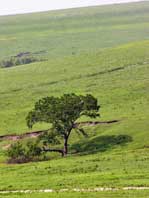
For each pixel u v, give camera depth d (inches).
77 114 3993.6
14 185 2824.8
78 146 4055.1
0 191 2719.0
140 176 2787.9
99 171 3070.9
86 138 4190.5
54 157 3897.6
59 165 3376.0
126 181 2674.7
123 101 5354.3
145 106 5017.2
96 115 4077.3
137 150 3622.0
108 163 3280.0
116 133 4097.0
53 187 2696.9
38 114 4020.7
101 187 2598.4
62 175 3046.3
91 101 4025.6
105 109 5068.9
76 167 3250.5
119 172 2962.6
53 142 3937.0
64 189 2632.9
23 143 4414.4
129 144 3823.8
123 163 3230.8
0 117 5315.0
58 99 4045.3
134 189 2504.9
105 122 4510.3
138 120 4340.6
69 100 4001.0
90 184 2677.2
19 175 3176.7
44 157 3870.6
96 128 4377.5
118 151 3700.8
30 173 3211.1
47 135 3941.9
